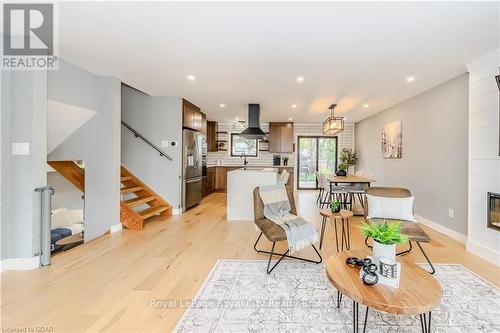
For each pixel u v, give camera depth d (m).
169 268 2.64
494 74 2.77
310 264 2.77
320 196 6.40
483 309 1.94
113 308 1.94
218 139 8.67
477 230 2.99
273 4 1.93
